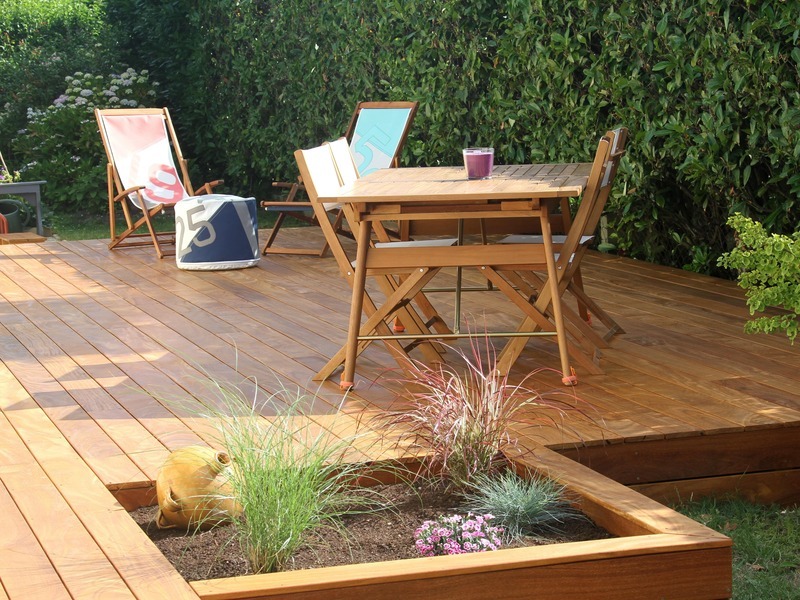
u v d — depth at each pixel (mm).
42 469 3148
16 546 2547
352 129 7844
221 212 7066
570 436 3393
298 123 10328
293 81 10141
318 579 2328
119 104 11859
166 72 12477
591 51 6840
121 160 8273
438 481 3209
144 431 3551
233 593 2281
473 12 7609
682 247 6926
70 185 11641
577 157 7004
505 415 3234
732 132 5734
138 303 5996
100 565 2432
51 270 7219
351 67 9156
